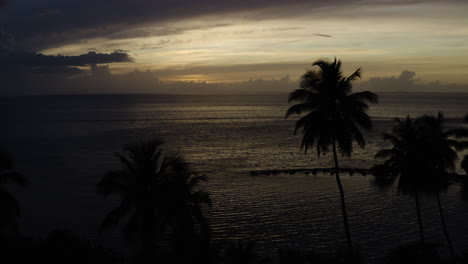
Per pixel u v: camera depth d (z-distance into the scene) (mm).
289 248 44688
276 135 154875
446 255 42625
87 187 71625
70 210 58656
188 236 25062
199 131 169625
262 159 102000
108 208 59625
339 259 35781
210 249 25234
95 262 28531
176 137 148375
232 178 79875
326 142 32812
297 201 63438
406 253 31062
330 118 33125
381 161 98812
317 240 47188
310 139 32969
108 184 25422
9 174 30031
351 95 32438
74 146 123688
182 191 25938
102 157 103375
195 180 27719
